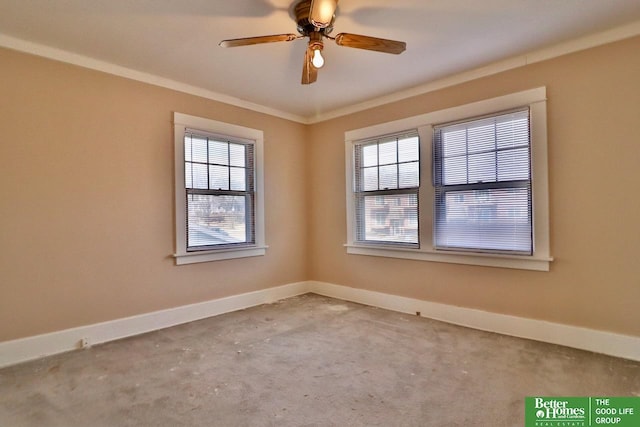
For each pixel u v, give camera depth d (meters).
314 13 1.87
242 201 4.07
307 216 4.75
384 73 3.27
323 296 4.50
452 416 1.84
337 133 4.39
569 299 2.75
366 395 2.06
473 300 3.27
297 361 2.54
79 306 2.86
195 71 3.19
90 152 2.92
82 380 2.27
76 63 2.85
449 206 3.43
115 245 3.06
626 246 2.52
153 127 3.29
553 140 2.80
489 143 3.16
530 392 2.06
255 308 3.96
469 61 3.04
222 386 2.18
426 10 2.29
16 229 2.58
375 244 4.02
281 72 3.22
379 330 3.19
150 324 3.25
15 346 2.56
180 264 3.46
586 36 2.62
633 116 2.48
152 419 1.84
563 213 2.77
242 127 3.99
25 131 2.62
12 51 2.57
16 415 1.88
